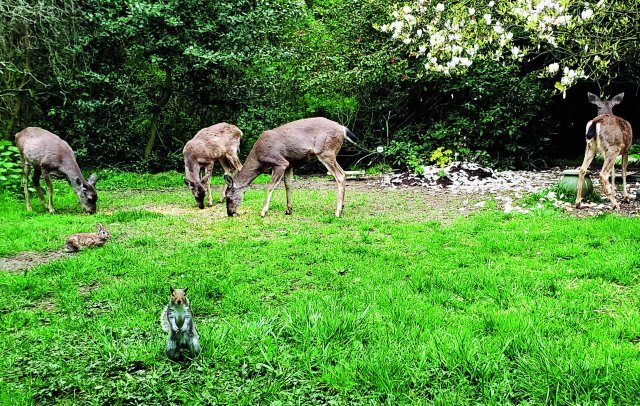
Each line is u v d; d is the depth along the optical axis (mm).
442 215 8336
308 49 16094
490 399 2842
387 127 15328
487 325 3807
